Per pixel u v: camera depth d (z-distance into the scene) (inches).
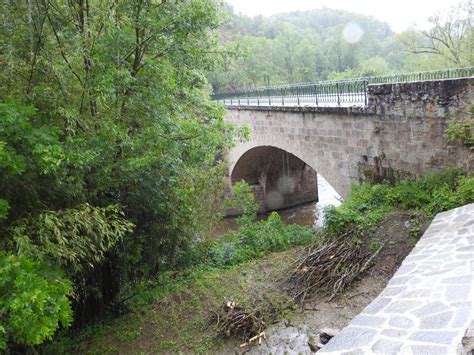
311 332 265.3
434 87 348.5
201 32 319.6
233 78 1738.4
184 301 329.1
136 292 352.8
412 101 370.0
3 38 246.5
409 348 107.7
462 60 858.1
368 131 426.3
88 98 270.2
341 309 282.4
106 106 278.1
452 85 334.6
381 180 422.6
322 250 351.3
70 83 268.1
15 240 187.8
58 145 199.0
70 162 220.1
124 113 305.9
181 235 386.3
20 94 231.8
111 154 273.0
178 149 321.4
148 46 316.5
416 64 1038.4
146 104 303.3
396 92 383.6
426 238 212.8
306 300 302.4
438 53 913.5
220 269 395.5
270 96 756.0
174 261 406.6
